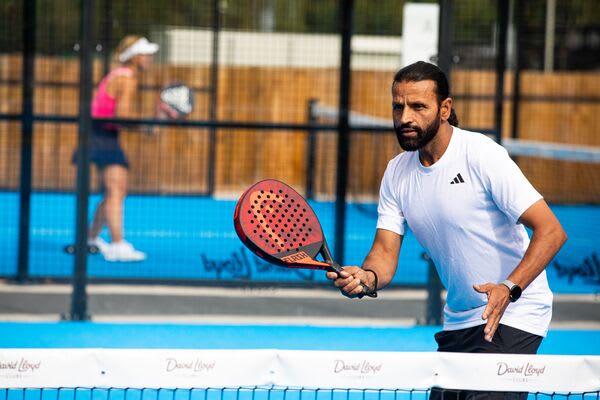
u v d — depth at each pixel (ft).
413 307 57.93
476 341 26.99
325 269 24.34
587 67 97.40
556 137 101.96
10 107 82.89
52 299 56.65
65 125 87.86
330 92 86.84
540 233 24.41
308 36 79.77
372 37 85.40
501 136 57.62
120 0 69.92
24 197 56.39
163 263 64.95
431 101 24.72
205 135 83.56
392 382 24.26
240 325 56.65
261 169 88.99
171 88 69.56
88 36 54.24
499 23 57.00
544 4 81.66
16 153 84.89
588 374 24.81
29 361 23.44
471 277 26.48
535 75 98.48
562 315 58.44
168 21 73.46
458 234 26.09
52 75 83.87
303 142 88.84
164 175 82.79
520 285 23.62
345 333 55.06
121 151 63.57
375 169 87.25
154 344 50.90
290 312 57.82
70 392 40.40
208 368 23.99
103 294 56.70
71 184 88.33
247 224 24.18
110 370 23.73
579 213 99.25
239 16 76.43
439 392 26.35
